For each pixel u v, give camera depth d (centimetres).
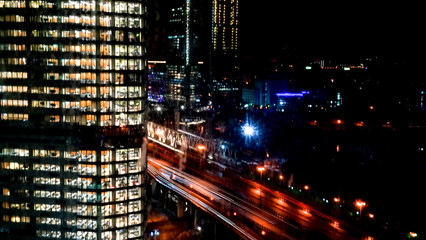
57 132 12162
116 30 12175
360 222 13138
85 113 12100
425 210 14150
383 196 15562
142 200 12625
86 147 12062
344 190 16225
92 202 12125
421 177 17900
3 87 12212
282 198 16350
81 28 11981
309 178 17812
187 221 17988
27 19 12050
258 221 13812
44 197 12288
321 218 14088
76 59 12050
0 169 12356
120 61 12281
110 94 12244
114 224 12300
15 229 12475
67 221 12250
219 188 17762
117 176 12269
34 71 12112
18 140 12269
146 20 12644
